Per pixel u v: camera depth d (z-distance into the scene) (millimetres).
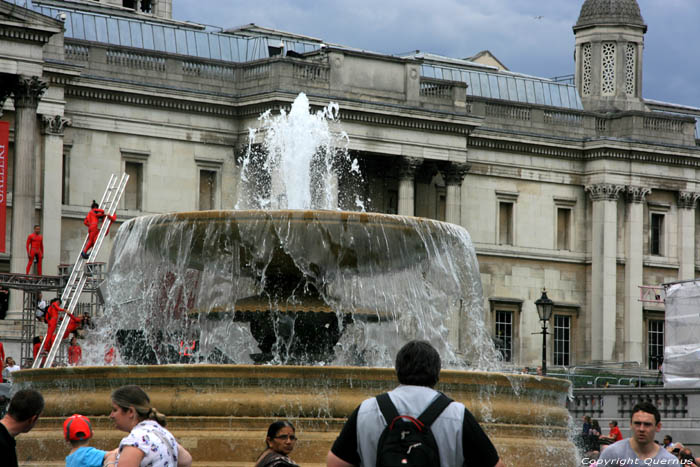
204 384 31578
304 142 65062
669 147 125938
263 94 103938
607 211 124250
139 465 20953
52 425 32938
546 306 78812
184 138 104750
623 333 124562
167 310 54781
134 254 41188
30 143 88812
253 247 38750
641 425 23406
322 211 38469
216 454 30922
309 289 40031
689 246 128250
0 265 95312
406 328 55281
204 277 41344
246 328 64875
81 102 100062
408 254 39969
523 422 34344
